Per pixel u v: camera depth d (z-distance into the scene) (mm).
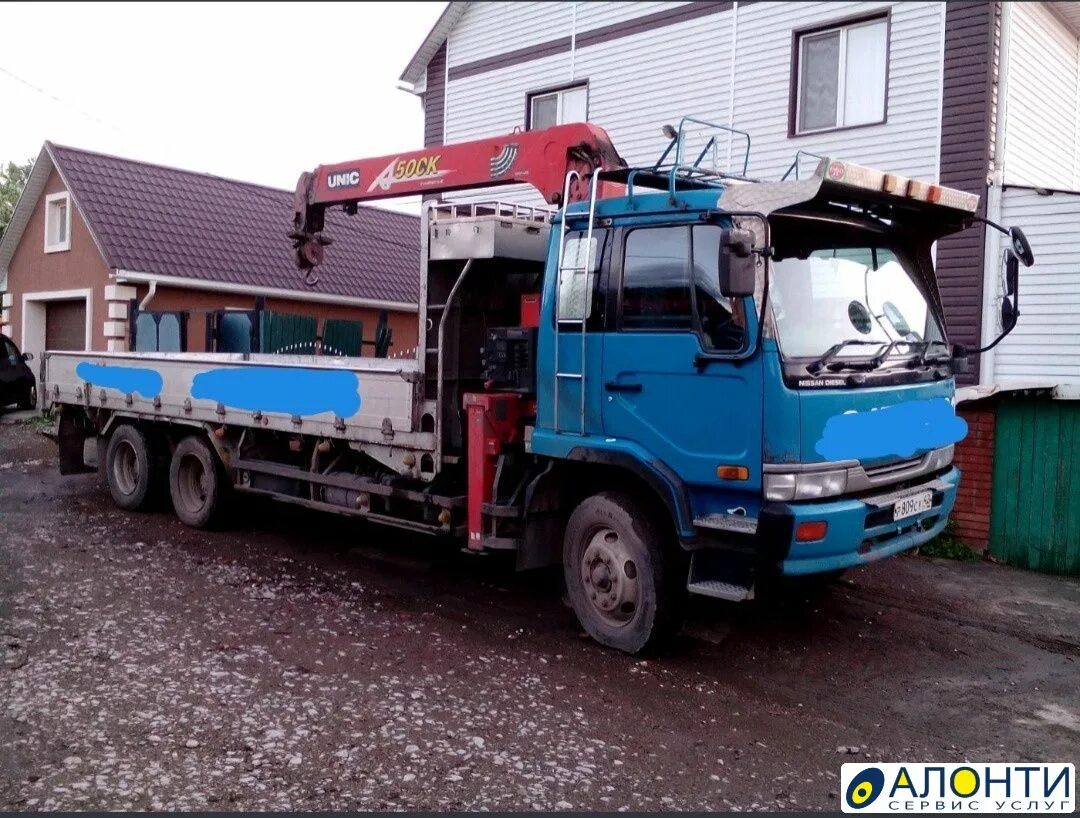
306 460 8492
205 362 9062
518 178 7285
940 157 11367
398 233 24828
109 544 8688
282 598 7090
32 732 4609
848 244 5957
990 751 4824
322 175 8953
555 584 7750
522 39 15945
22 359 19781
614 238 5941
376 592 7367
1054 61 12680
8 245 21719
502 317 7383
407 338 23547
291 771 4301
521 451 6637
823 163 5035
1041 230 10727
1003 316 6445
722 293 5055
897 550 5809
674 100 13977
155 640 6008
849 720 5164
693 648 6230
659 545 5844
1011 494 8672
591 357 6008
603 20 14781
